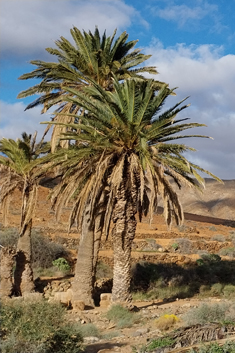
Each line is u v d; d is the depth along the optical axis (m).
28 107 25.33
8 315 11.65
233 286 27.33
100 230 22.97
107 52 25.11
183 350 10.49
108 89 25.14
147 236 40.66
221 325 11.97
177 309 19.83
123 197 19.88
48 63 24.19
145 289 26.78
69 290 20.61
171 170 19.28
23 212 22.28
